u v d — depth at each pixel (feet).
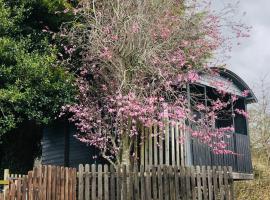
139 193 37.65
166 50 46.93
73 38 50.57
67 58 54.03
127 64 45.70
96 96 50.90
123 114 44.52
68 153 58.18
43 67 48.47
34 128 61.93
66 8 53.88
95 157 52.01
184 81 47.73
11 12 50.34
